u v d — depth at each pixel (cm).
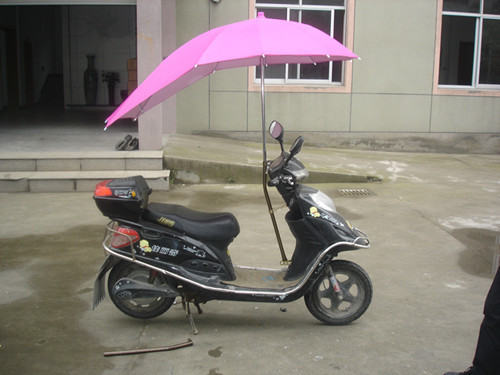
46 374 296
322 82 1059
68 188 750
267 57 389
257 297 345
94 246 521
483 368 262
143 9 805
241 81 1027
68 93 1703
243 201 704
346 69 1042
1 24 1455
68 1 888
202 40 332
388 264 475
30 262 475
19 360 310
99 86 1706
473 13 1069
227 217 358
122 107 316
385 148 1073
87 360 312
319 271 346
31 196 727
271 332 350
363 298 356
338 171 838
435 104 1070
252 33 321
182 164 807
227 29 329
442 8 1048
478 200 709
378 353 321
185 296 349
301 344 333
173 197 727
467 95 1073
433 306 389
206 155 855
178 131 1039
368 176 825
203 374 297
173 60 332
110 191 333
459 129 1084
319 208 349
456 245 527
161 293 340
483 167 945
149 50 813
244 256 491
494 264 477
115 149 849
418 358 315
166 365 307
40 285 423
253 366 306
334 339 340
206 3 1004
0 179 741
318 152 1002
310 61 401
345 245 346
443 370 303
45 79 1861
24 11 1655
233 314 378
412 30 1043
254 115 1038
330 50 325
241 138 1041
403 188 778
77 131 1090
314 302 354
